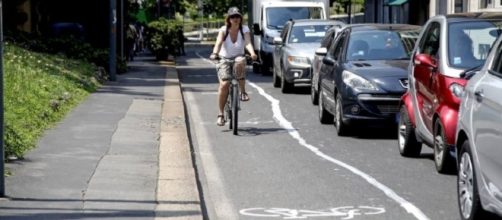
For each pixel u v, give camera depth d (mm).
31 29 43156
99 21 45031
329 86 21812
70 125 20547
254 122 23531
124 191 13234
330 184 14922
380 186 14688
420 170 16109
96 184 13688
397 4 59344
